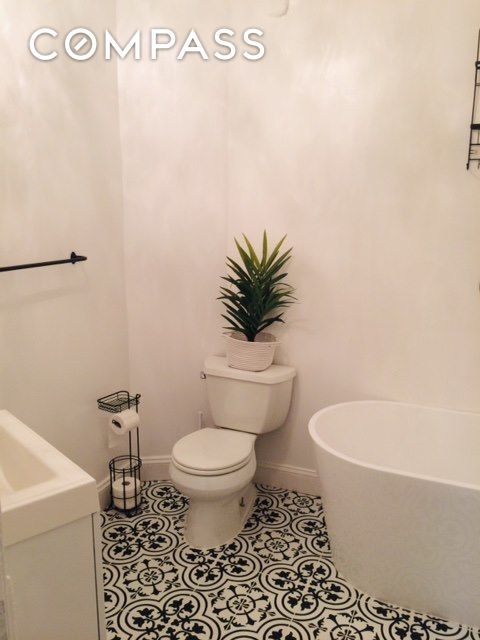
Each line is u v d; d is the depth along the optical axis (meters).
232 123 2.73
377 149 2.56
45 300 2.31
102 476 2.78
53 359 2.38
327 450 2.17
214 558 2.39
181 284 2.87
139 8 2.58
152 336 2.91
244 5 2.62
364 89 2.53
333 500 2.21
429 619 2.07
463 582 2.00
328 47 2.54
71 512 1.33
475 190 2.45
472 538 1.93
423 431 2.66
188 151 2.74
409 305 2.63
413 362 2.67
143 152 2.71
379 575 2.14
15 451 1.61
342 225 2.67
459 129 2.43
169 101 2.68
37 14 2.12
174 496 2.90
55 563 1.33
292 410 2.92
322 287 2.76
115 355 2.80
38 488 1.32
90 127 2.47
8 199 2.09
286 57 2.61
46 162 2.25
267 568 2.33
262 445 3.01
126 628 1.99
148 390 2.96
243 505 2.68
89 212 2.52
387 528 2.06
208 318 2.90
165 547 2.46
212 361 2.82
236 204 2.81
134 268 2.82
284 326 2.85
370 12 2.46
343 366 2.79
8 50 2.01
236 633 1.97
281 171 2.72
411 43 2.43
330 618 2.06
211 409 2.80
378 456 2.71
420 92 2.45
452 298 2.56
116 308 2.77
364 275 2.68
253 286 2.65
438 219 2.52
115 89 2.62
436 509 1.95
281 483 3.01
